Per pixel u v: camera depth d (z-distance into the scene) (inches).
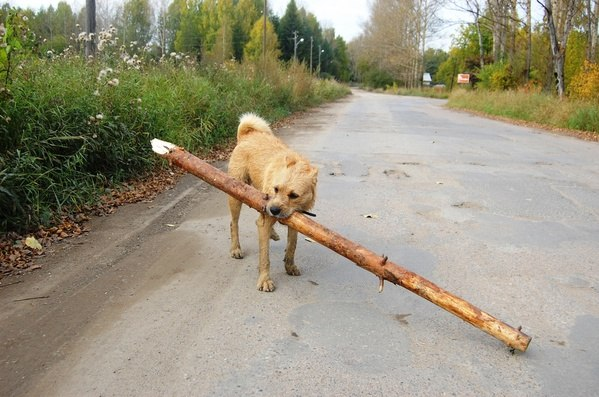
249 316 65.1
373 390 50.6
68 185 107.7
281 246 91.7
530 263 84.8
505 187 139.5
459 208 117.5
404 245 92.4
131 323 62.5
